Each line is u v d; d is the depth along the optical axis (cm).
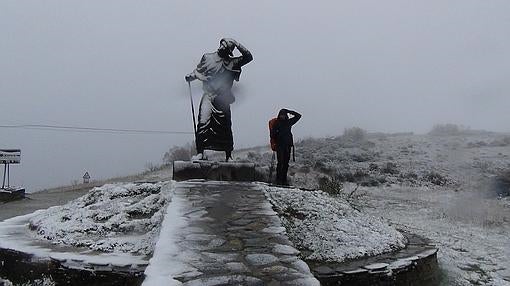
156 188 969
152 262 509
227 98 1153
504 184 2073
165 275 470
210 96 1143
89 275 621
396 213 1448
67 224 816
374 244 743
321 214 823
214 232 621
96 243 720
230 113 1162
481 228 1234
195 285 446
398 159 2795
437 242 1034
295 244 706
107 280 614
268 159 2552
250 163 1108
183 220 675
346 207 915
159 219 780
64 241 748
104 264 621
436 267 755
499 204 1681
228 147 1150
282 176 1104
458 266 846
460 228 1223
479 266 859
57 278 641
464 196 1908
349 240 734
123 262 624
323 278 595
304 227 765
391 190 2091
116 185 999
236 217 696
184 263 506
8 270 704
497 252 966
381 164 2619
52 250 701
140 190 966
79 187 2541
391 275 641
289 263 512
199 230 629
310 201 878
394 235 827
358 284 615
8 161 2072
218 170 1083
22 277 680
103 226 791
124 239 731
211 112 1141
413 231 1155
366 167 2530
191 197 820
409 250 760
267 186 945
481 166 2547
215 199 809
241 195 846
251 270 489
